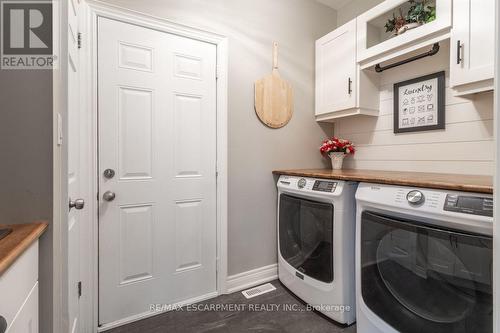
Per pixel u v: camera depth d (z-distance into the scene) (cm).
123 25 154
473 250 93
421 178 129
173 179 171
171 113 170
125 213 157
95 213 148
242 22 195
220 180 187
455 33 132
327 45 216
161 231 168
